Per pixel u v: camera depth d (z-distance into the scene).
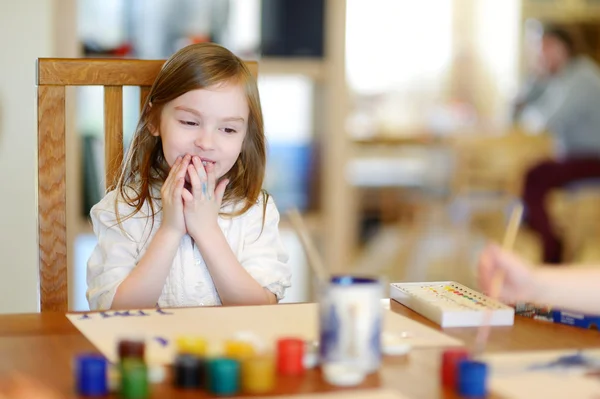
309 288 3.54
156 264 1.64
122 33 3.19
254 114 1.77
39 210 1.72
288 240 3.52
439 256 5.83
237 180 1.84
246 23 3.35
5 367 1.07
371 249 6.12
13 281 2.86
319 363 1.09
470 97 7.77
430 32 7.61
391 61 7.55
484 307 1.36
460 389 0.99
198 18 3.27
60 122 1.73
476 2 7.69
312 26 3.41
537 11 7.68
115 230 1.75
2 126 2.79
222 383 0.97
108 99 1.78
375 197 6.47
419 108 7.49
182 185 1.66
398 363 1.12
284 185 3.54
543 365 1.12
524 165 5.72
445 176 6.40
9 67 2.78
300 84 3.54
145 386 0.95
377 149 6.54
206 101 1.65
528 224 5.50
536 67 6.76
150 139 1.79
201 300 1.76
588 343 1.24
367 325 1.06
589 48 7.48
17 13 2.77
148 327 1.26
